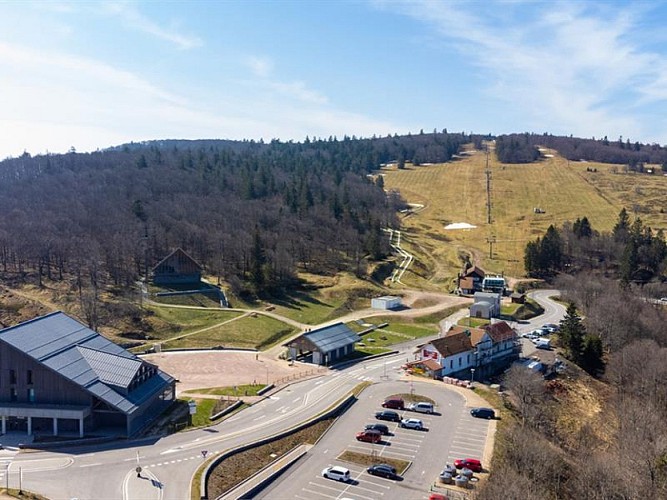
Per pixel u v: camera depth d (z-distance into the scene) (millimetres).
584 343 140750
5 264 175750
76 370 90688
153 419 94562
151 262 196375
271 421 94000
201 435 87750
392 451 83188
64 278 172125
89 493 69250
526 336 159000
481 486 70875
